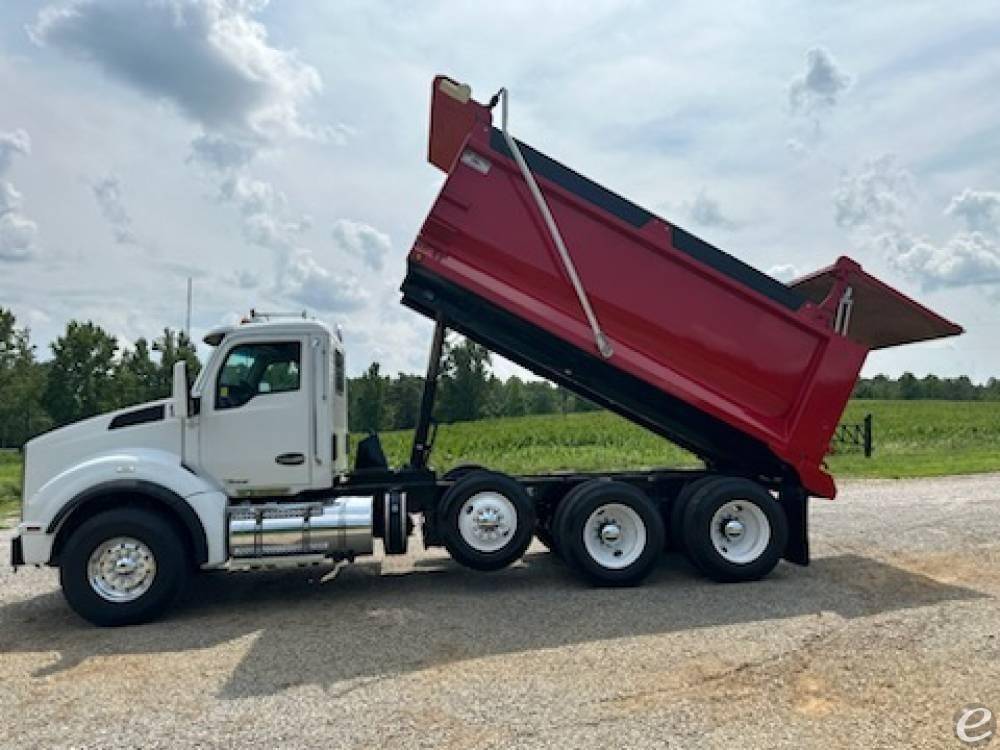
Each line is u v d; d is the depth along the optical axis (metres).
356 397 26.84
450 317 8.26
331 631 6.11
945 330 8.36
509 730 4.10
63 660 5.56
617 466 21.94
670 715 4.25
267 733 4.16
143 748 4.02
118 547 6.57
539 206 7.54
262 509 7.07
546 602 6.88
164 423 7.18
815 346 7.94
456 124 8.03
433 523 7.79
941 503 12.77
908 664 4.98
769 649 5.35
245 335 7.34
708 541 7.57
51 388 56.16
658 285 7.87
